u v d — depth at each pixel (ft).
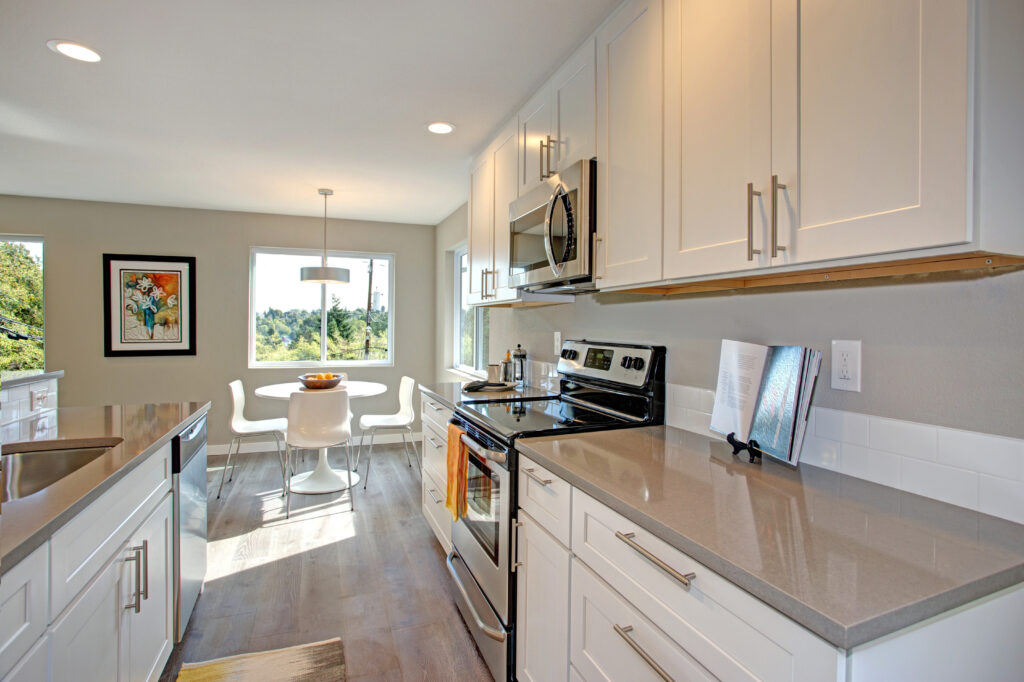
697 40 4.15
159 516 5.61
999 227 2.55
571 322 8.39
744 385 4.66
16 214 13.57
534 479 4.89
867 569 2.53
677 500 3.50
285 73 6.94
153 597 5.38
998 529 3.03
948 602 2.31
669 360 6.03
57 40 6.11
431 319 17.72
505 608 5.48
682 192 4.31
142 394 14.69
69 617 3.56
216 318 15.30
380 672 5.99
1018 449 3.12
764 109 3.52
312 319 16.55
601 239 5.51
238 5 5.44
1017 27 2.64
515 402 7.79
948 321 3.46
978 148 2.48
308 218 16.24
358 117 8.37
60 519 3.32
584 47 5.88
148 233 14.66
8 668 2.84
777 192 3.41
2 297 13.62
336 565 8.58
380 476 13.55
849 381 4.08
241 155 10.28
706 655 2.79
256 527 10.14
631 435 5.51
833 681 2.12
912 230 2.68
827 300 4.26
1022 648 2.68
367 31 5.95
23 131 9.02
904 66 2.71
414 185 12.47
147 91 7.47
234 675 5.90
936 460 3.52
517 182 7.79
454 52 6.40
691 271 4.20
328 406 11.17
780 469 4.28
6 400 9.43
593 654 3.93
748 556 2.66
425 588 7.87
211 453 15.29
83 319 14.14
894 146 2.76
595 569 3.90
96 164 10.84
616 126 5.25
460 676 5.94
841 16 3.03
